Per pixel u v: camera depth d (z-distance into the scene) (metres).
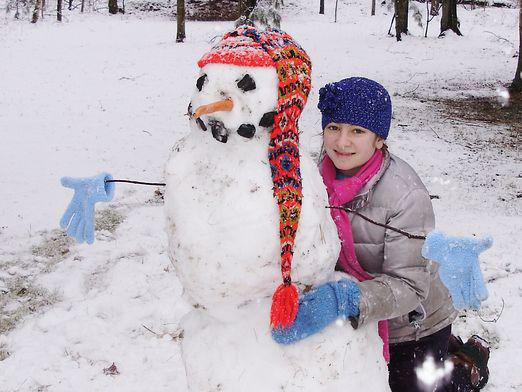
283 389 2.02
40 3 26.20
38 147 10.35
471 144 10.95
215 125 1.92
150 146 10.75
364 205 2.34
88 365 4.23
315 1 35.75
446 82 17.02
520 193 8.34
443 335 2.76
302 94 2.00
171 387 3.98
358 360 2.09
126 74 16.64
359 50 21.28
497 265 5.57
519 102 14.62
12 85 15.18
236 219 1.89
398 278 2.25
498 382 3.96
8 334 4.66
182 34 21.47
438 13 29.98
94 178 2.26
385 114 2.37
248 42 1.99
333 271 2.16
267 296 2.02
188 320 2.27
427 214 2.36
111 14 31.44
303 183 1.99
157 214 7.09
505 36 25.83
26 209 7.36
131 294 5.13
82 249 6.12
